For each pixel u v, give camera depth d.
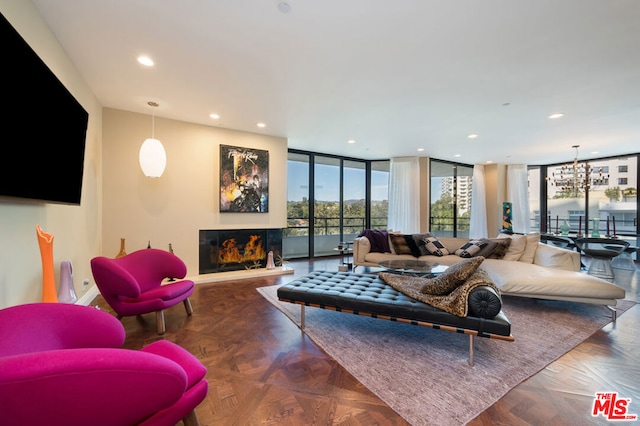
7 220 1.67
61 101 1.96
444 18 1.94
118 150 3.75
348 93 3.21
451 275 2.17
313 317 2.84
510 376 1.81
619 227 6.40
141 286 2.74
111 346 1.38
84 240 3.01
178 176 4.19
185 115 3.97
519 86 3.00
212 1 1.79
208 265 4.48
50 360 0.79
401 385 1.71
